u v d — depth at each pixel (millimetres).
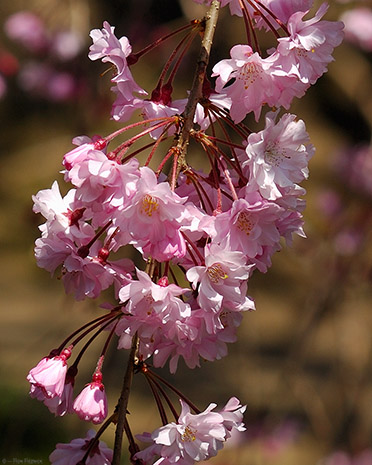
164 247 1898
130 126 2070
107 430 7379
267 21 2188
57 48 8070
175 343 2049
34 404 7871
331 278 6258
